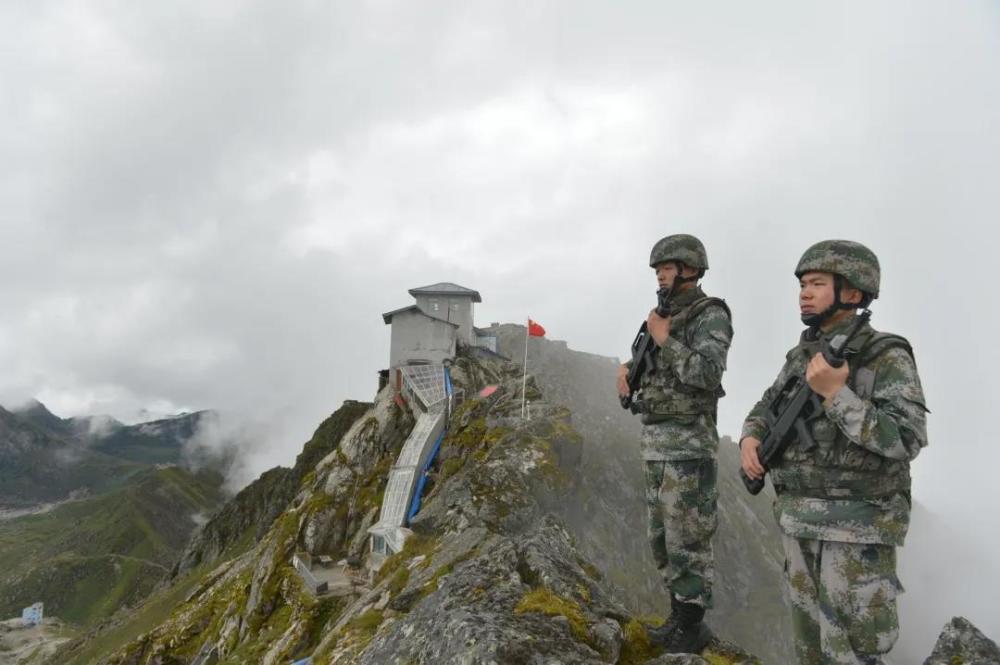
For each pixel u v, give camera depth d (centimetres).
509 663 457
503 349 9219
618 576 3145
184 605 6744
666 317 599
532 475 3030
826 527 411
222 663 3269
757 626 5594
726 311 609
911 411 377
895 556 416
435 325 6462
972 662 475
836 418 385
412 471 4325
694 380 567
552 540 877
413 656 546
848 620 403
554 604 609
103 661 5359
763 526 7288
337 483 5166
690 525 608
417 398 5681
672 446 614
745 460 483
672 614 632
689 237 623
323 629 3055
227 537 13275
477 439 4197
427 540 2461
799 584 438
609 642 569
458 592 638
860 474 405
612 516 3822
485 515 2500
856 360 414
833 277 432
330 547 4525
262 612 3934
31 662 16425
